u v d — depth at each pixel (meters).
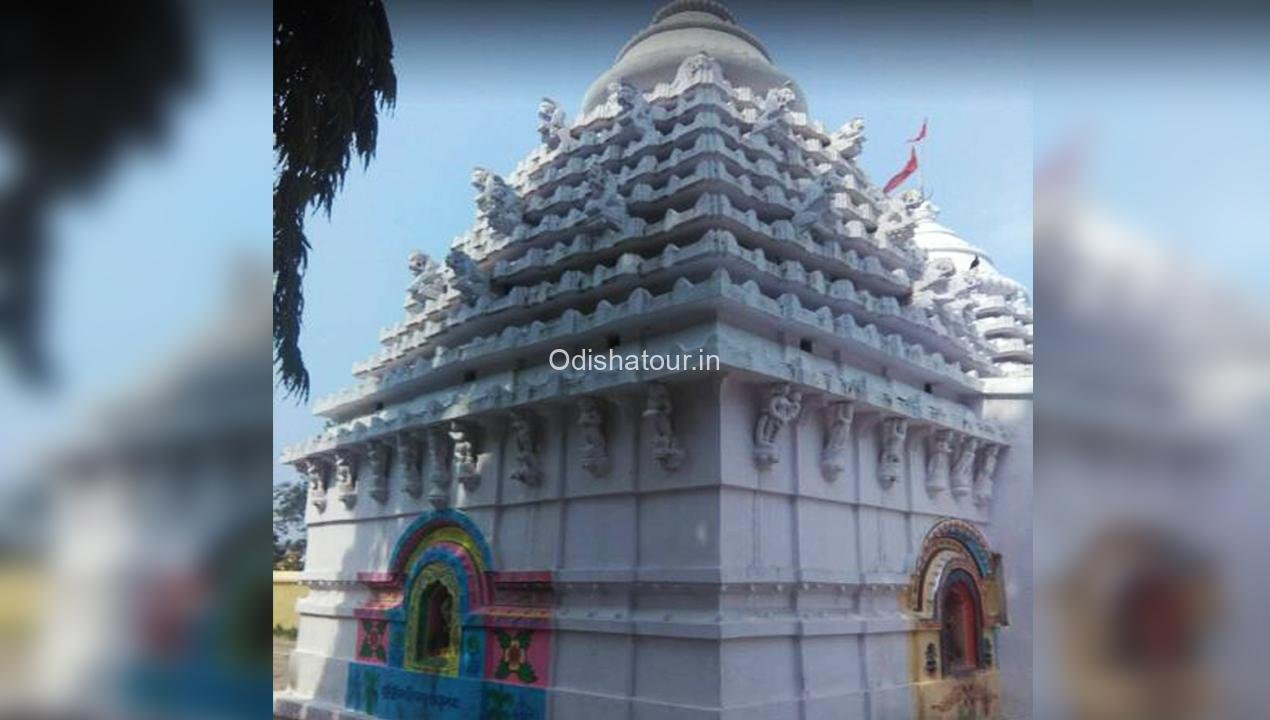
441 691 16.94
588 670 14.66
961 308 22.73
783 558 14.20
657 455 14.01
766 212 17.28
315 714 19.62
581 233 17.94
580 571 15.08
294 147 10.22
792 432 14.95
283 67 10.16
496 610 16.47
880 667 15.68
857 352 16.92
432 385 19.67
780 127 18.55
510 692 15.73
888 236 19.52
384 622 19.16
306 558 22.52
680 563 13.67
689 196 16.81
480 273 18.98
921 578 17.36
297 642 22.03
